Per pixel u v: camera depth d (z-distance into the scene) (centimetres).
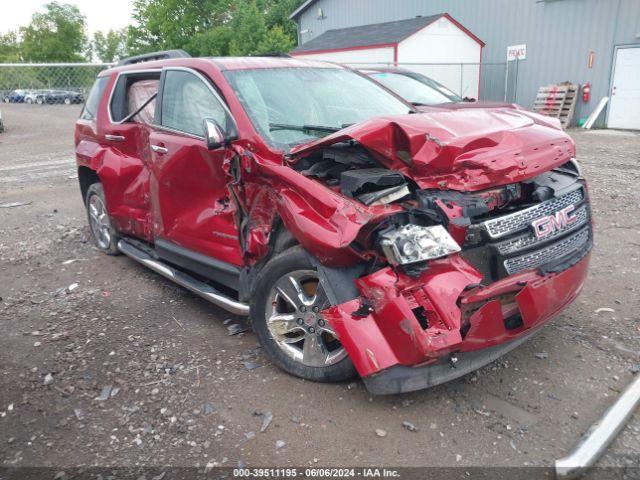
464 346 289
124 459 288
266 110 388
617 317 421
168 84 461
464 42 1955
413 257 281
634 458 276
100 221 613
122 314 462
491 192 321
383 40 1862
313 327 334
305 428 306
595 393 329
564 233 338
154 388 350
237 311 386
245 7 2916
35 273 568
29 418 324
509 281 307
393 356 287
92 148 575
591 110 1761
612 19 1662
